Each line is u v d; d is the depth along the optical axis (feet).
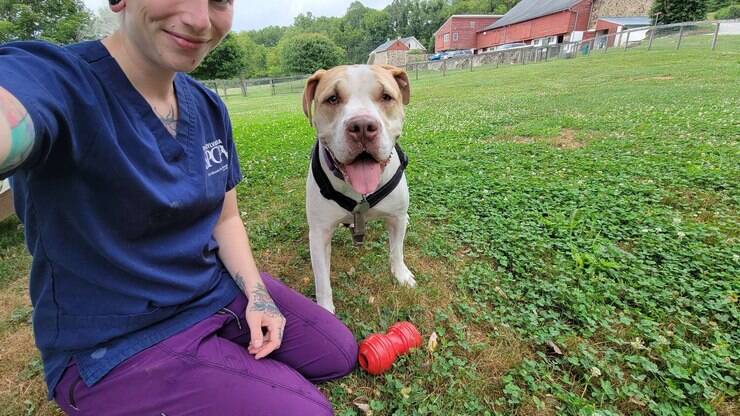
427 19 321.93
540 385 6.40
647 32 97.35
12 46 3.60
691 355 6.71
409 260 10.32
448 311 8.26
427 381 6.61
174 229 4.93
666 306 8.05
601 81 49.67
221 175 5.53
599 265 9.31
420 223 12.14
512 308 8.24
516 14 190.08
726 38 81.66
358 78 7.40
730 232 10.68
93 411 4.64
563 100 35.58
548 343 7.25
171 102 4.84
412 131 26.76
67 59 3.71
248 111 59.06
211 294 5.68
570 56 101.35
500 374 6.77
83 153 3.72
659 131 20.90
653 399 6.21
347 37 333.21
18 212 4.30
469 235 11.13
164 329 4.97
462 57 113.19
